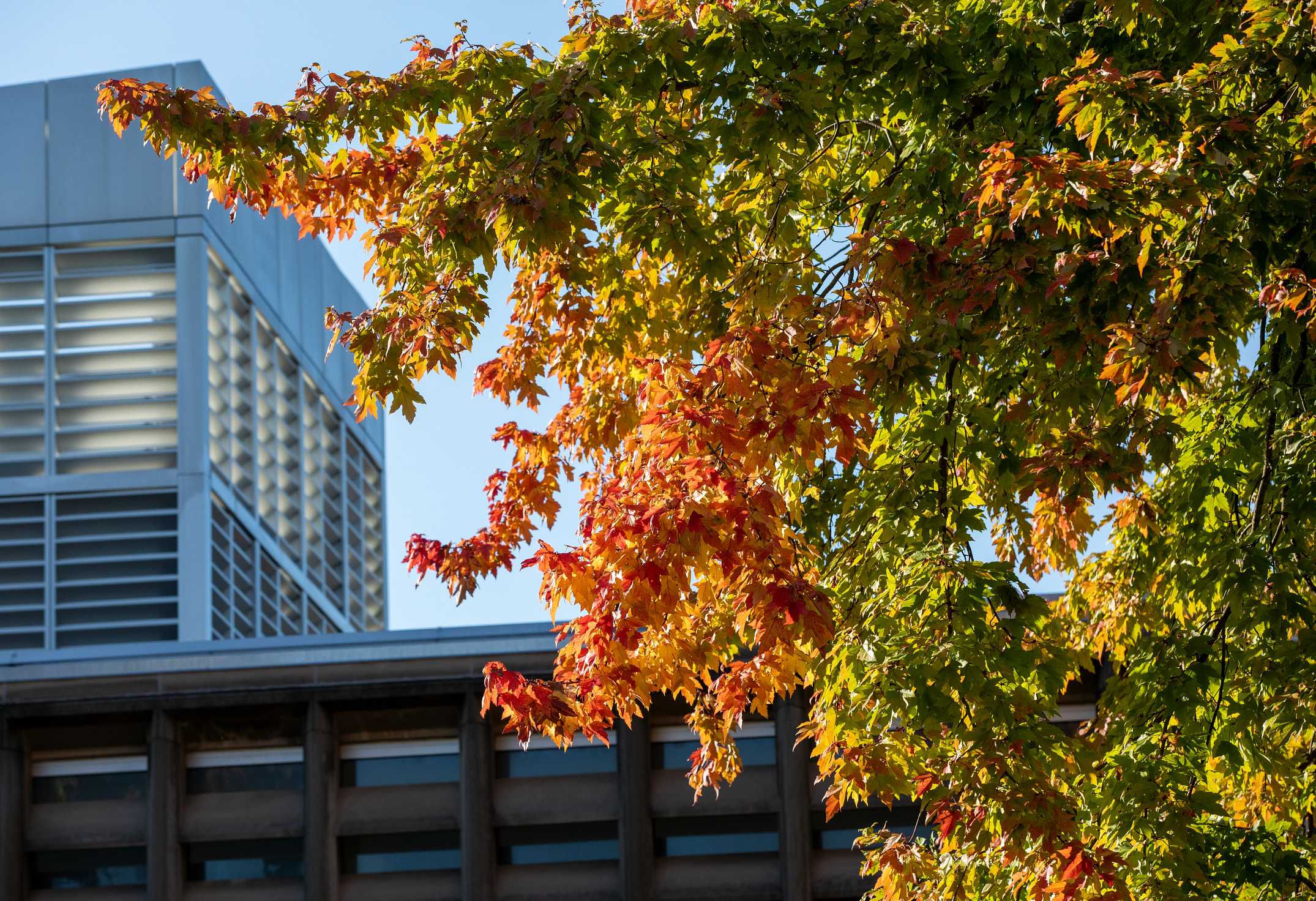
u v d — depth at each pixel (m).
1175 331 8.94
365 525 180.62
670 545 8.84
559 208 9.86
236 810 30.83
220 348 148.88
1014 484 10.62
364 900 30.00
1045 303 9.38
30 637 130.50
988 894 10.98
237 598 142.62
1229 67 9.77
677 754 30.23
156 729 31.00
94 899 30.73
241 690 31.05
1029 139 11.02
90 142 149.38
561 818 30.09
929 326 9.98
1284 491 10.80
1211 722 10.66
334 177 12.05
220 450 144.12
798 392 9.06
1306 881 10.54
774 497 9.08
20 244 145.50
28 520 134.75
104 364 142.75
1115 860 9.09
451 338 10.44
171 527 135.62
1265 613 10.31
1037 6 11.54
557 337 12.79
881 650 9.52
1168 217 9.78
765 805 29.52
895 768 9.55
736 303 10.35
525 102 10.41
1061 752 9.50
